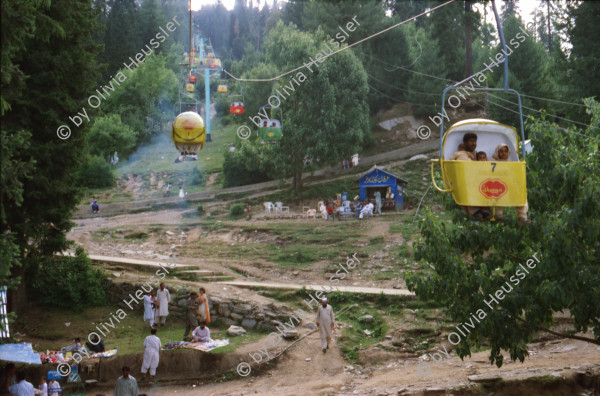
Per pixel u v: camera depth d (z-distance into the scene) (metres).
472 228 14.41
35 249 24.50
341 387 18.08
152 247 36.12
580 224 12.57
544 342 20.86
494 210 9.61
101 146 64.25
